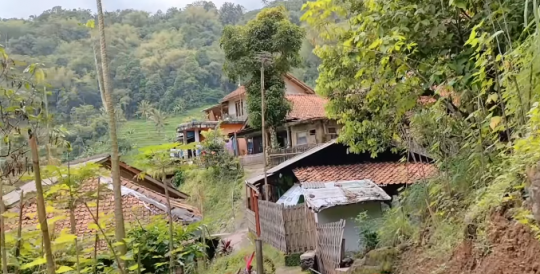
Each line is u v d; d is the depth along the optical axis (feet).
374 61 17.24
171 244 11.49
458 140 17.42
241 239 49.47
